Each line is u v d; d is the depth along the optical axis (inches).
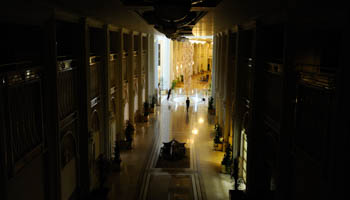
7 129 265.0
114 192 523.8
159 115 1080.2
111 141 660.1
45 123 350.9
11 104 280.4
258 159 463.2
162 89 1569.9
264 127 448.5
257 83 452.8
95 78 556.7
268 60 441.7
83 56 459.5
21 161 288.8
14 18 279.9
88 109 477.1
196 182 562.6
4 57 340.2
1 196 250.5
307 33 308.0
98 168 534.9
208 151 725.3
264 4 313.1
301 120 307.7
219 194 517.0
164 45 1582.2
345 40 209.3
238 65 575.2
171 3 211.6
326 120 242.5
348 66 207.8
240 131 585.3
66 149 423.5
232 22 555.5
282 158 342.0
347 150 208.7
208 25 653.9
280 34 441.7
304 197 294.2
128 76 838.5
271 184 412.8
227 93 706.8
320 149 260.5
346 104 209.0
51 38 349.7
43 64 345.4
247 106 516.1
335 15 224.8
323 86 252.8
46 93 349.1
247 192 479.2
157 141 798.5
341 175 213.2
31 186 316.8
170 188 538.3
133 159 676.1
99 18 503.2
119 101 733.9
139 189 534.6
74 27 451.5
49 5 328.8
